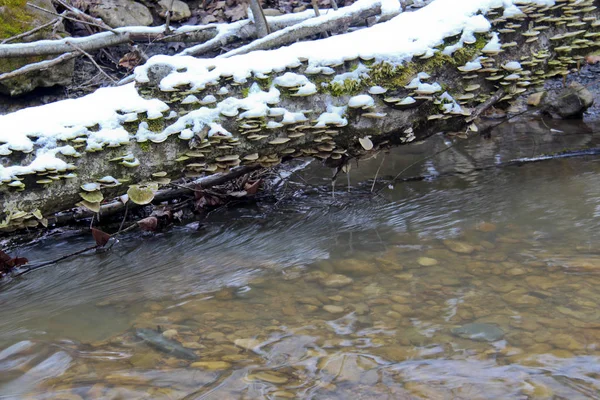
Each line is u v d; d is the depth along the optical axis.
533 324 2.16
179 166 2.48
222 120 2.44
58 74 3.30
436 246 2.52
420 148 3.33
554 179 2.87
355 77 2.52
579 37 2.69
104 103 2.39
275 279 2.43
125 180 2.43
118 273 2.56
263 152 2.55
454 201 2.80
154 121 2.40
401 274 2.39
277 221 2.81
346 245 2.59
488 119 3.55
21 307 2.41
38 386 2.09
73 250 2.73
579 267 2.34
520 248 2.46
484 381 2.03
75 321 2.31
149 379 2.09
